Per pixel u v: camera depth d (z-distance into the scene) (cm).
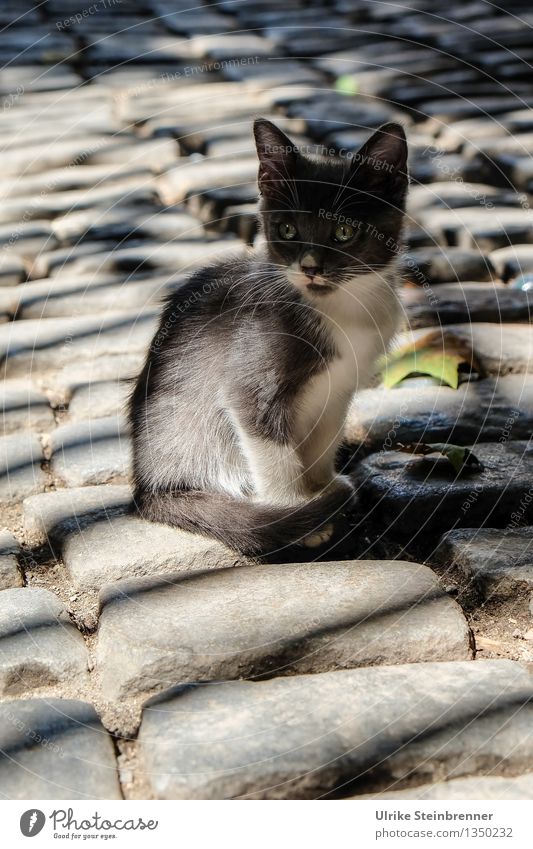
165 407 110
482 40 188
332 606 97
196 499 106
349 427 113
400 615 96
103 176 149
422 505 105
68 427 114
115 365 120
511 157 146
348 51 187
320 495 107
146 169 150
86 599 100
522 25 196
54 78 180
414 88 164
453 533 103
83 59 188
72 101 169
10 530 105
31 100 170
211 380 109
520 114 155
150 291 129
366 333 109
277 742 90
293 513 103
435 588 98
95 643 96
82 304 128
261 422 108
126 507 106
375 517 105
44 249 137
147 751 90
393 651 94
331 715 91
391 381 117
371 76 171
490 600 98
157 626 96
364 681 93
